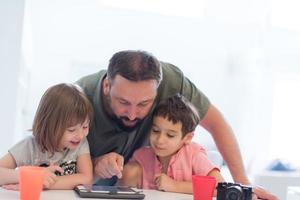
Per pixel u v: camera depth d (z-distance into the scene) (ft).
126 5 12.84
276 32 13.21
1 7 6.87
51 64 12.39
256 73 13.47
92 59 12.77
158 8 13.05
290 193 5.99
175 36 13.44
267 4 12.54
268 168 11.93
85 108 3.66
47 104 3.65
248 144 13.26
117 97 3.72
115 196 3.05
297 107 13.53
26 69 9.45
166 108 4.00
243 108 13.55
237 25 13.17
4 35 6.86
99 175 3.88
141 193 3.20
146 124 4.18
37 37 12.22
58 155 3.82
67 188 3.41
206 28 13.46
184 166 4.03
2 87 6.83
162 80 4.33
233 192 2.90
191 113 4.09
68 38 12.54
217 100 13.74
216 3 12.80
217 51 13.76
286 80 13.53
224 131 4.68
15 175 3.29
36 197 2.66
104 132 4.21
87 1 12.42
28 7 9.22
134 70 3.59
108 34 12.89
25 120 10.58
